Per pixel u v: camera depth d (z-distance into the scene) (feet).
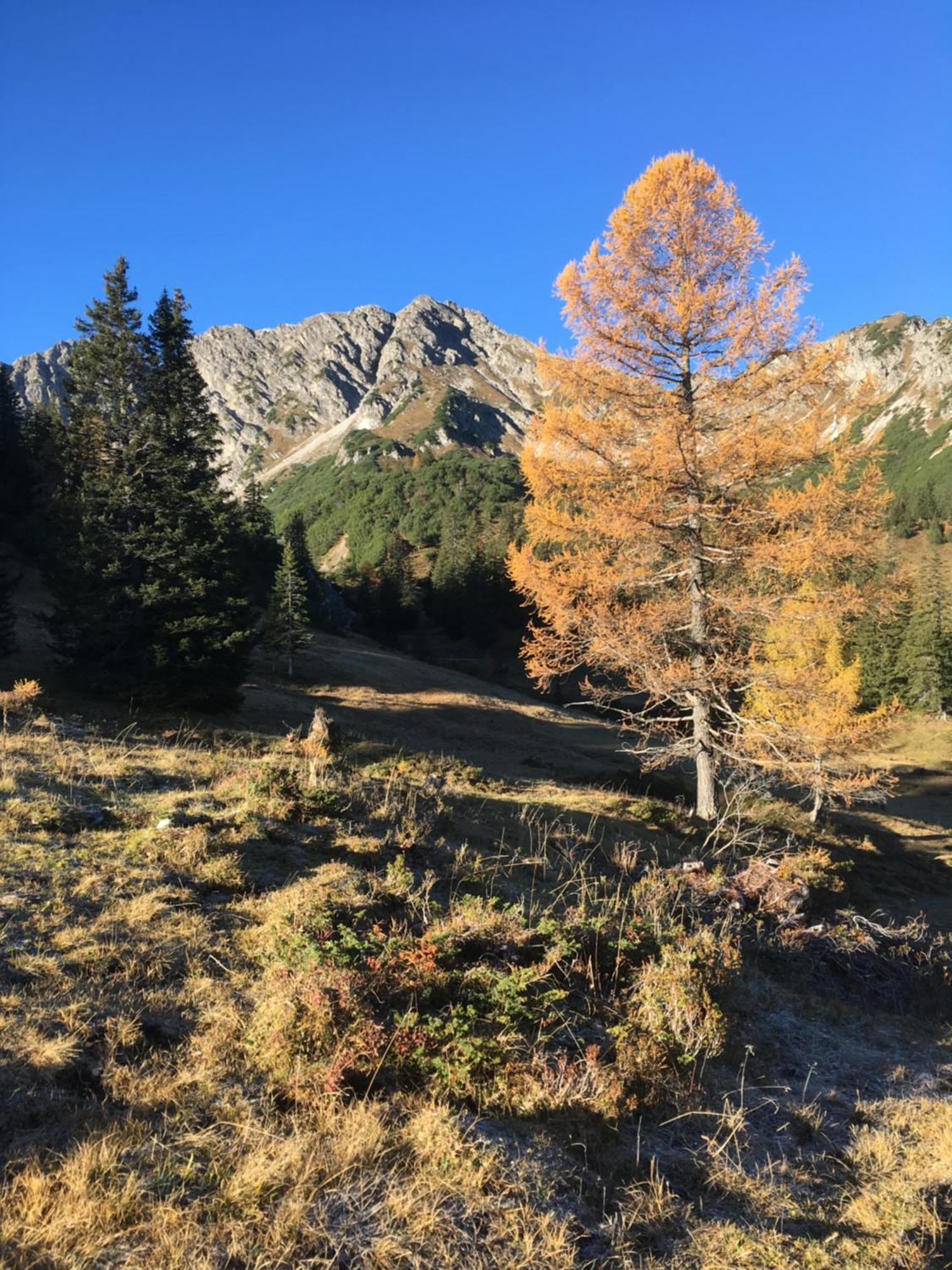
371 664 195.31
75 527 105.29
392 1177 12.72
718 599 49.98
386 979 17.97
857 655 181.47
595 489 49.32
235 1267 10.47
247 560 252.21
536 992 19.77
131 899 21.43
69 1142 12.17
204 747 47.85
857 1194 14.84
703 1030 19.45
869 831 93.61
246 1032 16.05
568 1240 12.11
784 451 45.29
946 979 32.22
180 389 114.73
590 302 48.73
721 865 41.98
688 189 46.93
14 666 111.04
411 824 32.27
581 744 150.00
